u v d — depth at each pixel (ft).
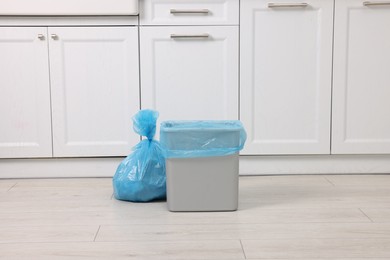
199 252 5.56
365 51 8.82
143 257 5.44
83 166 9.07
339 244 5.77
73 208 7.23
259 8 8.70
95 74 8.77
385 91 8.91
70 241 5.92
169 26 8.72
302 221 6.56
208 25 8.73
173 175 6.96
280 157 9.11
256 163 9.12
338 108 8.92
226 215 6.86
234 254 5.50
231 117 8.90
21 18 8.60
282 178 8.91
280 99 8.89
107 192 8.11
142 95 8.83
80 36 8.67
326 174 9.16
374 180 8.71
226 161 6.93
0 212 7.05
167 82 8.82
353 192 7.94
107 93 8.82
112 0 8.46
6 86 8.74
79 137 8.90
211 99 8.87
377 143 8.98
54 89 8.77
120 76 8.80
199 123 7.50
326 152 9.00
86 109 8.84
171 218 6.76
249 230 6.24
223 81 8.84
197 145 6.88
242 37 8.75
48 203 7.48
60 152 8.90
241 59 8.80
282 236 6.02
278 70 8.84
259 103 8.89
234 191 7.00
